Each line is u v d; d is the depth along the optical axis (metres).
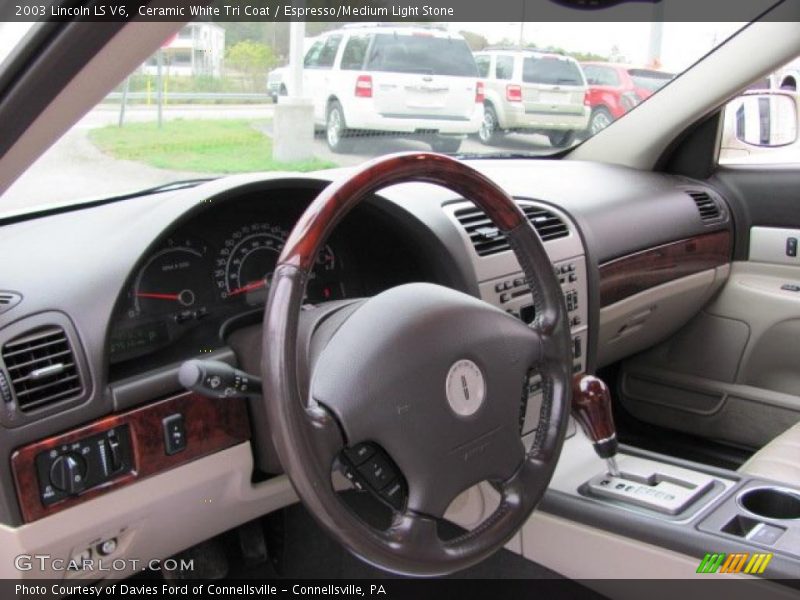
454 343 1.14
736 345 2.58
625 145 2.71
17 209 1.70
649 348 2.75
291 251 1.07
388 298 1.15
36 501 1.35
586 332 2.12
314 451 1.04
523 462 1.23
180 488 1.53
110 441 1.42
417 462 1.10
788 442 1.97
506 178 2.40
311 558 2.11
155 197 1.70
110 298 1.43
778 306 2.49
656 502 1.66
